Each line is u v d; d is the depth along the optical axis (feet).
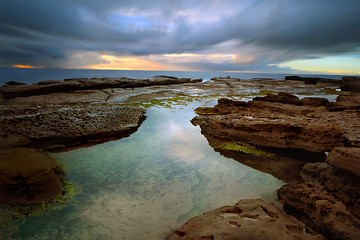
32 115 34.53
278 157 24.39
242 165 22.93
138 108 46.98
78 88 71.46
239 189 18.35
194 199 16.85
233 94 77.30
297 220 13.80
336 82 113.80
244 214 13.24
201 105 56.29
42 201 15.60
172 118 42.06
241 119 32.53
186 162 23.50
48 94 62.28
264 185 18.98
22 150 20.21
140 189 18.10
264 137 26.94
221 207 14.76
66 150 25.71
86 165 22.13
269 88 94.58
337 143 23.53
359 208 13.05
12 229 13.03
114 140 29.63
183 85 99.19
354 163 14.02
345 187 14.48
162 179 19.84
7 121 29.81
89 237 12.74
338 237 11.62
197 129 34.99
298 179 19.66
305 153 24.35
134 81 88.28
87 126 30.78
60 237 12.66
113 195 17.15
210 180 19.80
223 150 26.50
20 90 57.77
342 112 37.40
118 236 12.89
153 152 25.95
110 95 67.21
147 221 14.25
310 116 34.88
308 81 114.62
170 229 13.53
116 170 21.26
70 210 15.11
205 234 11.39
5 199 14.97
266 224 11.94
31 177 16.10
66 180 19.03
